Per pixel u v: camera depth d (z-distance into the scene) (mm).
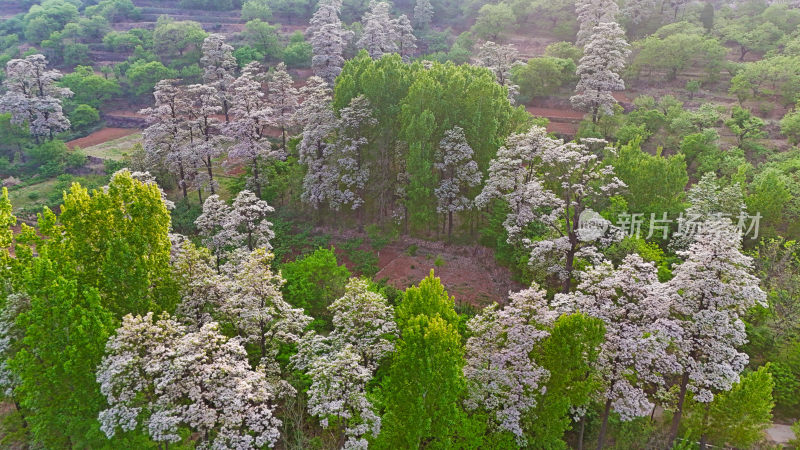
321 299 35688
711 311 25312
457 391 22984
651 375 25906
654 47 73438
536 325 26312
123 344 21953
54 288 23516
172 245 33406
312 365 23641
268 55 89500
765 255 39250
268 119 56406
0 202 30531
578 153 36375
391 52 83125
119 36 96000
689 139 55375
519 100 76125
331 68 72625
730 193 41969
